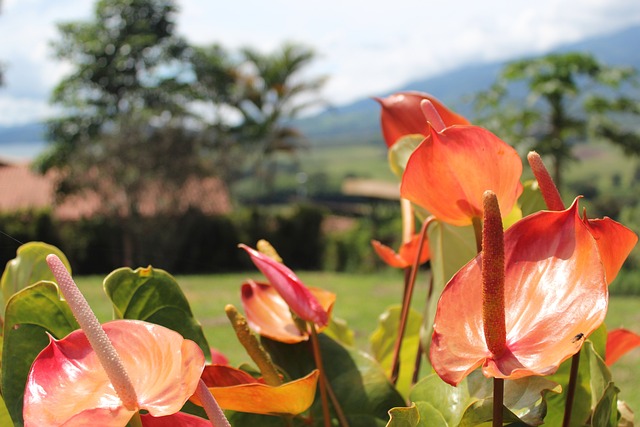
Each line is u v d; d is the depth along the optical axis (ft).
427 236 3.72
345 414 3.23
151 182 65.51
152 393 1.99
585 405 3.09
